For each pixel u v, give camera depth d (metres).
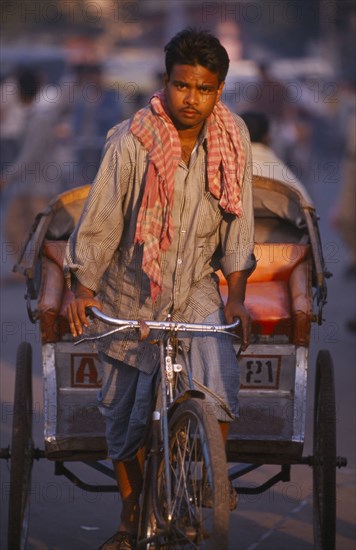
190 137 10.02
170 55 9.65
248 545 12.45
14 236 28.94
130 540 10.73
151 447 10.33
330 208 45.81
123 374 10.68
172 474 9.77
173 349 9.91
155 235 9.95
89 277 10.18
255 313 11.27
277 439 11.23
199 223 10.16
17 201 28.73
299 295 11.56
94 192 10.09
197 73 9.55
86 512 13.58
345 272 30.22
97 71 38.47
